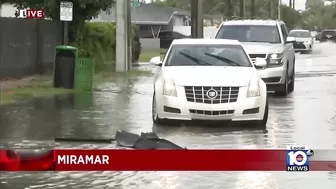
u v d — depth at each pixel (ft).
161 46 559.38
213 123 105.81
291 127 105.70
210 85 101.60
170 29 586.04
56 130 101.09
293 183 68.59
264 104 104.94
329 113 122.83
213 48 118.01
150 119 113.91
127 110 125.49
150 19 561.02
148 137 89.86
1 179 69.97
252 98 102.58
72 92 155.74
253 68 112.47
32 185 67.56
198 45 118.73
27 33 178.50
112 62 246.47
